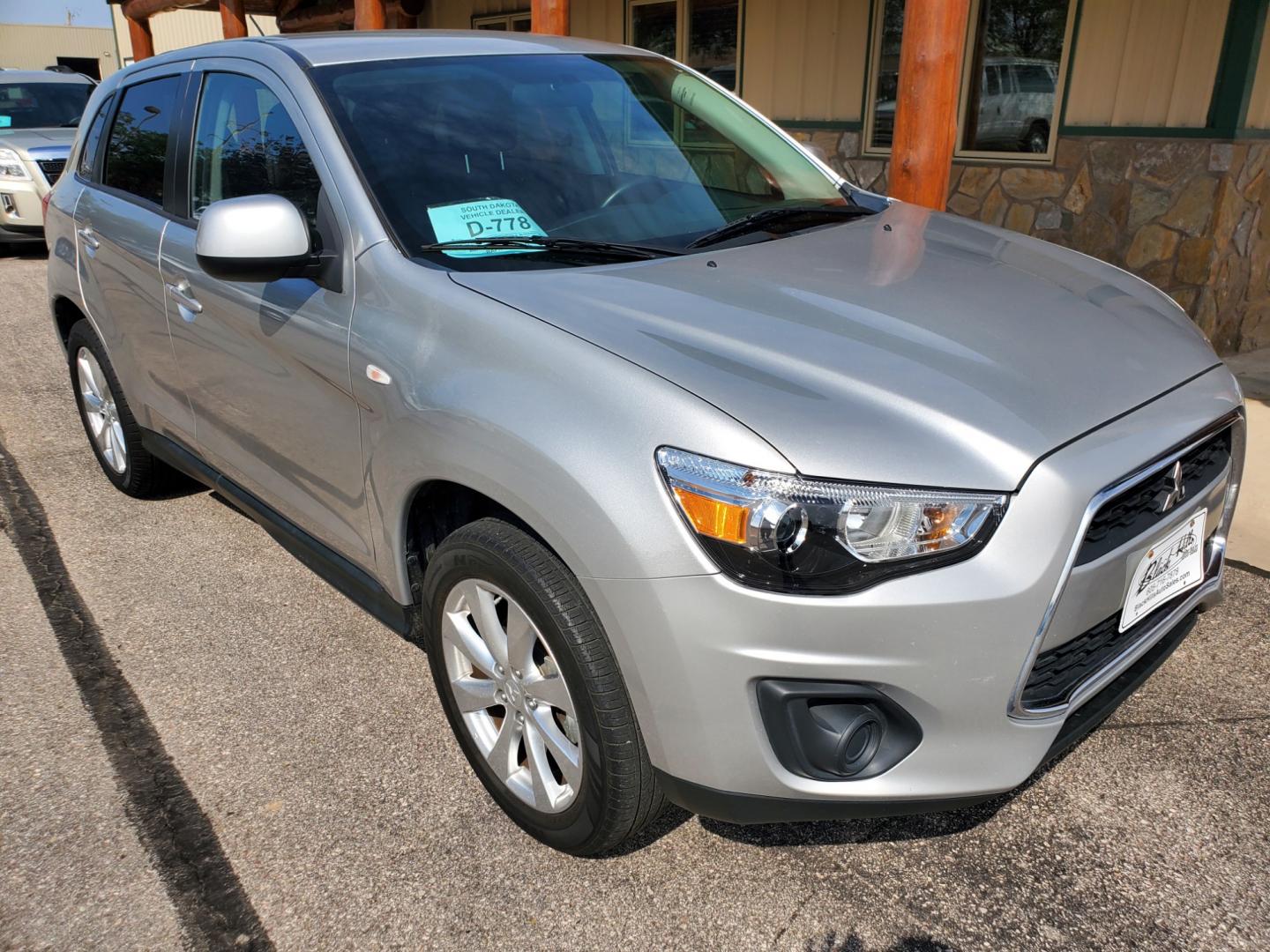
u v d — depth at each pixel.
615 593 1.88
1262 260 6.43
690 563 1.80
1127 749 2.61
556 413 1.97
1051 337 2.20
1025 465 1.81
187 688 2.98
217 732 2.78
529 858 2.31
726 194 3.01
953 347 2.08
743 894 2.19
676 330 2.07
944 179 4.12
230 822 2.43
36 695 2.96
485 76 2.98
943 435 1.83
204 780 2.58
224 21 11.77
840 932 2.09
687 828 2.39
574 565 1.93
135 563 3.77
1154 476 2.00
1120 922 2.08
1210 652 3.01
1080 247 6.46
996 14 6.68
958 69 4.01
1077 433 1.90
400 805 2.49
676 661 1.85
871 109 7.57
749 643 1.80
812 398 1.88
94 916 2.16
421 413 2.22
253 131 2.93
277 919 2.15
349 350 2.45
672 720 1.90
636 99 3.18
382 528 2.49
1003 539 1.78
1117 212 6.21
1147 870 2.22
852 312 2.20
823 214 3.01
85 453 4.96
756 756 1.87
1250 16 5.32
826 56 7.77
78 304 4.05
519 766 2.38
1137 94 5.97
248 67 3.02
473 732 2.43
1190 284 5.91
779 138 3.46
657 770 2.00
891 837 2.35
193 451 3.58
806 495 1.76
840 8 7.57
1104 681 2.06
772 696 1.83
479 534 2.18
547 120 2.90
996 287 2.44
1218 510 2.39
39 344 7.14
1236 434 2.33
